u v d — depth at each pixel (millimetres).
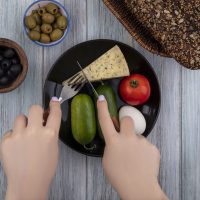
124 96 912
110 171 649
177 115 977
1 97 939
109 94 881
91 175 954
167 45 861
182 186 979
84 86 923
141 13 853
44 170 619
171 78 975
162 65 974
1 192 934
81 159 952
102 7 958
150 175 634
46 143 628
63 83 907
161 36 857
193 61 862
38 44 900
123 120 674
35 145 624
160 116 973
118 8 856
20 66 860
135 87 893
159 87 917
